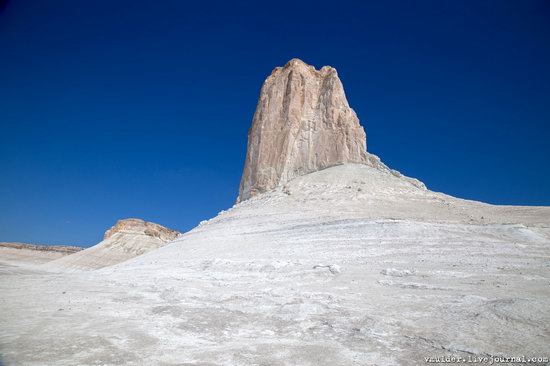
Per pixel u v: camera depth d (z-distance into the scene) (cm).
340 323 893
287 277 1545
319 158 4731
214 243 2600
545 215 2553
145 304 1162
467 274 1372
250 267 1780
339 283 1374
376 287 1279
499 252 1702
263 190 4634
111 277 1855
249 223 2962
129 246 8444
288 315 977
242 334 847
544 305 898
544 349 674
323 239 2222
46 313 1015
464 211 2839
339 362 661
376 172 4269
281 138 4869
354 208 2986
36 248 10706
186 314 1015
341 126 4819
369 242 2058
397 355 689
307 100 5106
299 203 3338
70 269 7169
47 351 690
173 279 1656
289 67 5375
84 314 1012
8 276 1953
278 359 676
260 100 5419
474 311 902
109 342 755
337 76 5175
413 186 3947
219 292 1309
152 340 783
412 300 1066
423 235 2075
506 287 1145
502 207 3005
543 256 1602
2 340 750
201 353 706
